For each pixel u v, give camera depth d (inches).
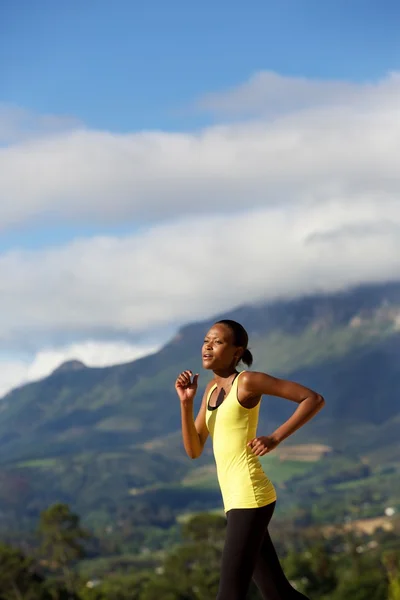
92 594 2610.7
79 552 2987.2
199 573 2679.6
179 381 196.5
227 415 181.2
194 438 195.0
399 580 1148.5
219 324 189.0
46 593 2304.4
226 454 180.9
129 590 2869.1
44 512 3036.4
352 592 2149.4
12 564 2244.1
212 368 188.1
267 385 177.2
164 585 2600.9
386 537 5329.7
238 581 175.9
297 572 2576.3
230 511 179.3
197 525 3016.7
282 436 172.9
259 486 178.9
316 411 173.6
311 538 4869.6
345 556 3198.8
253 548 177.0
